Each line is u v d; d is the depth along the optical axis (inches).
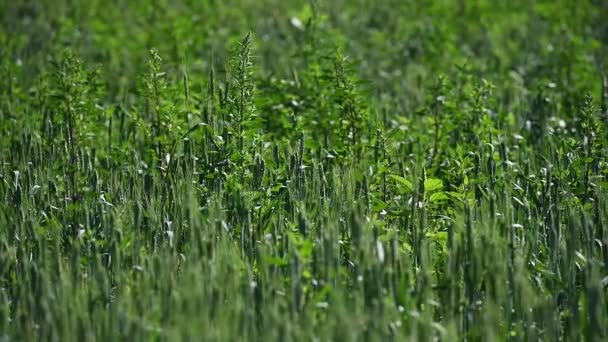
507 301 344.2
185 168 471.2
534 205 448.5
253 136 487.5
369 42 934.4
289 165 468.4
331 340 304.7
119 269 354.9
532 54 903.1
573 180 475.5
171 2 1107.9
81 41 903.1
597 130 517.0
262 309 328.5
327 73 602.9
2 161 514.3
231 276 331.0
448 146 567.5
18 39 880.3
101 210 414.9
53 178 483.5
